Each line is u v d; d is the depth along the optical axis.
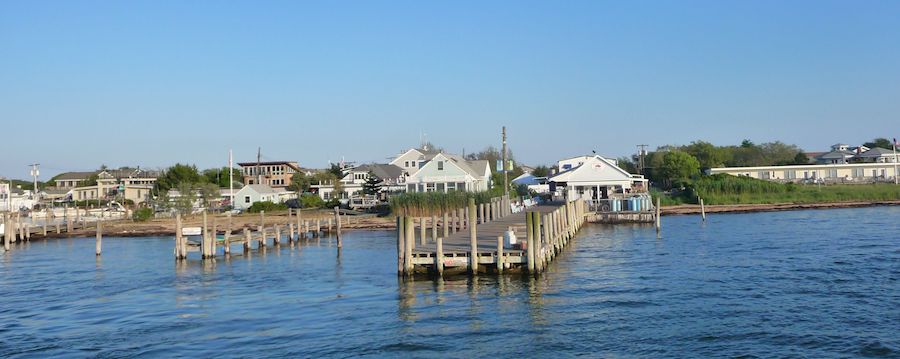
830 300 24.45
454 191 68.69
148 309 26.06
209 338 21.27
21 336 22.28
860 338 19.62
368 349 19.48
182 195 84.81
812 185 97.56
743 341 19.59
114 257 44.06
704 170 116.94
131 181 129.25
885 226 53.06
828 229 51.72
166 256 43.78
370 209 79.56
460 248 30.95
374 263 36.97
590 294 26.20
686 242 44.34
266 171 138.50
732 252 38.34
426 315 23.23
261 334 21.53
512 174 142.25
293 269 35.59
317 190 112.19
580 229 55.06
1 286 32.53
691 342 19.59
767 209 78.25
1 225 59.16
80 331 22.73
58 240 60.00
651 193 90.88
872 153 128.25
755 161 143.50
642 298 25.41
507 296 25.88
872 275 29.19
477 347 19.45
